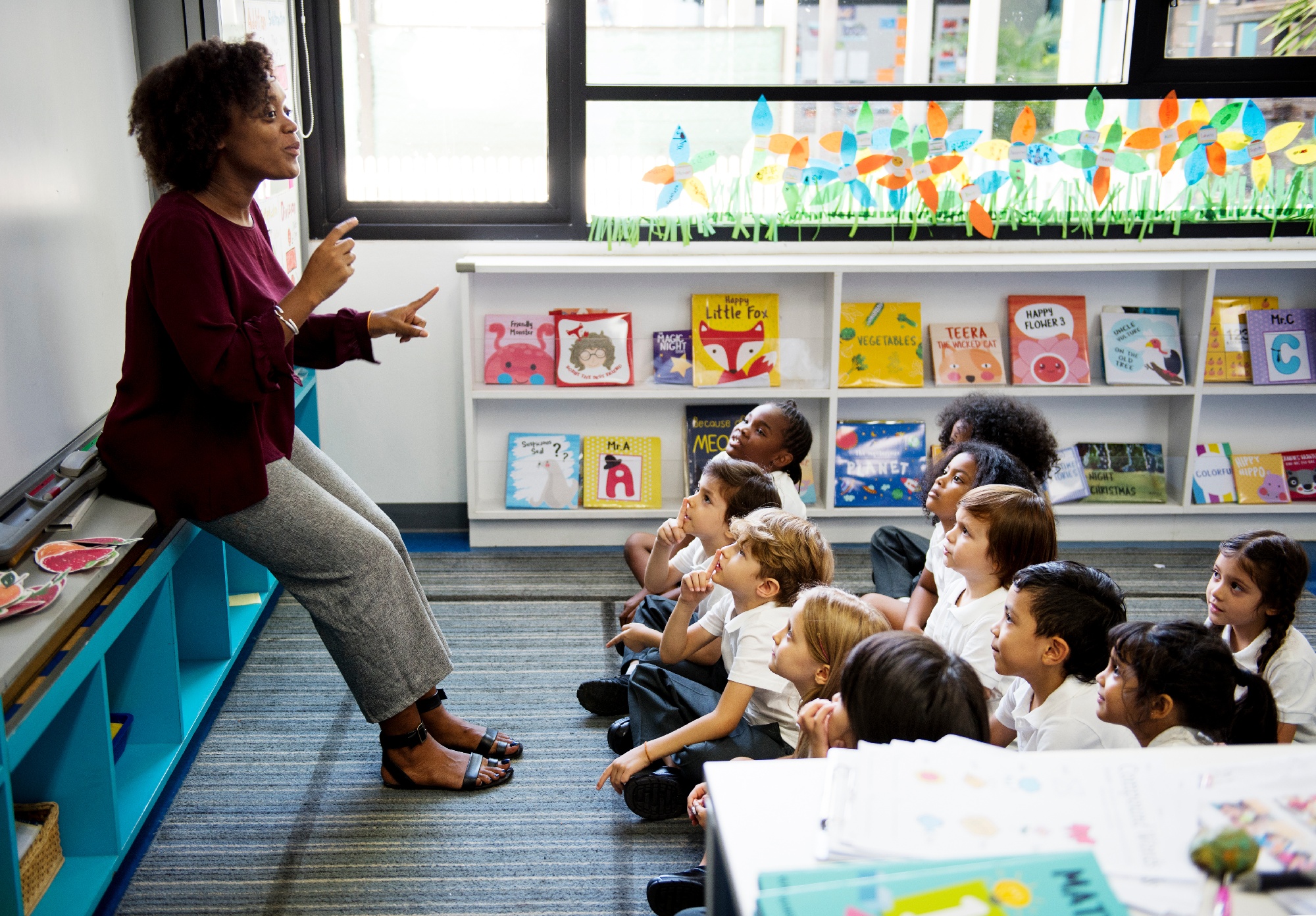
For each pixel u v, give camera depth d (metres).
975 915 0.75
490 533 3.54
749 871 0.82
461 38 3.37
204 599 2.43
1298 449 3.70
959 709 1.22
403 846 2.03
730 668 2.11
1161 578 3.31
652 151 3.47
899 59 3.43
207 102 1.88
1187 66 3.48
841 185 3.48
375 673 2.11
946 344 3.56
